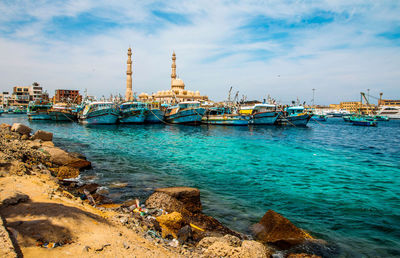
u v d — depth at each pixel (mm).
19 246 5777
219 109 83688
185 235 9172
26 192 9422
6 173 12086
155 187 15703
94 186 14977
